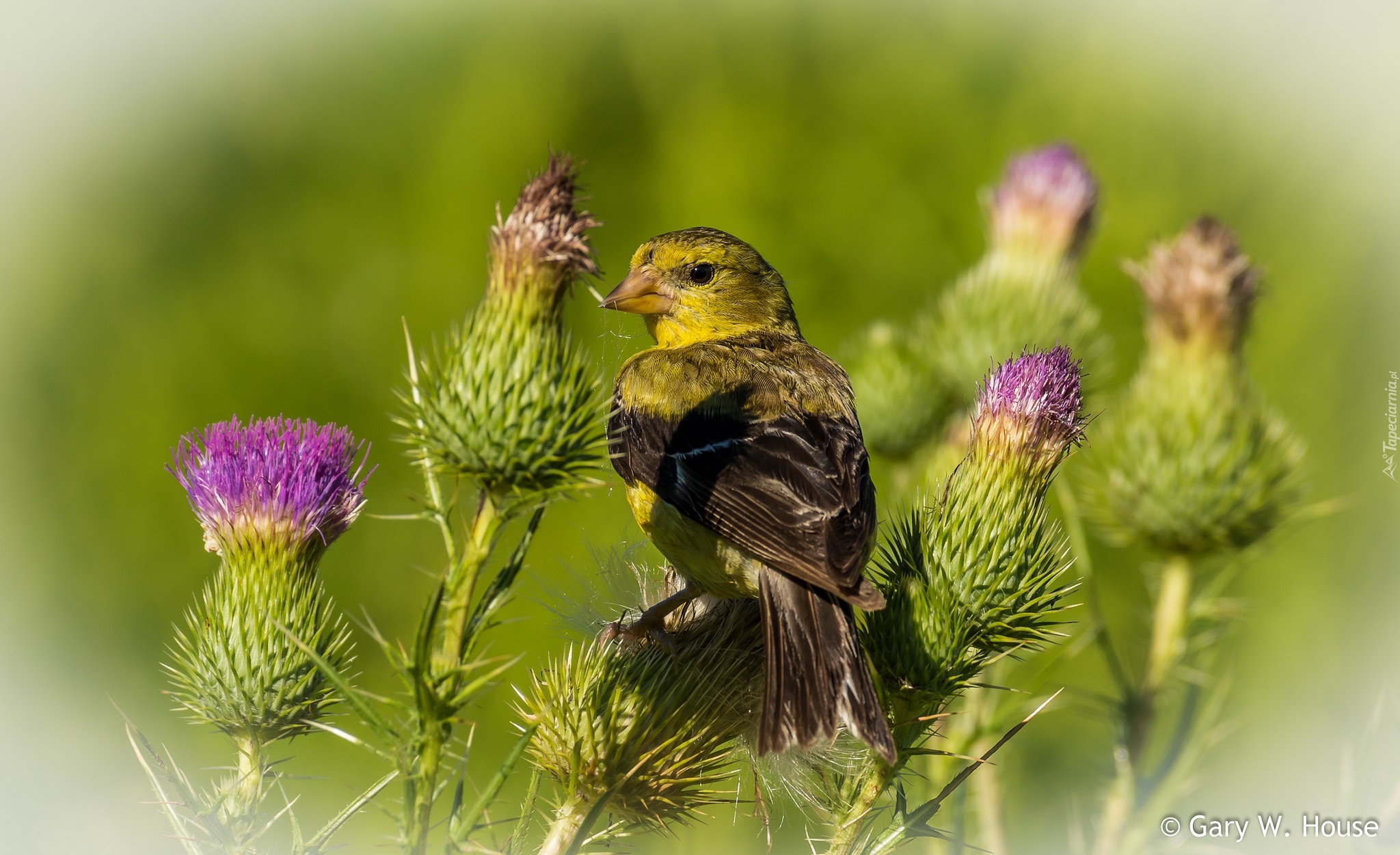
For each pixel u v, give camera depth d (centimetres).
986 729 796
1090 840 1040
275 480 627
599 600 752
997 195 1227
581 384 593
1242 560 962
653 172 1689
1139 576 1327
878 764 607
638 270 914
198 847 568
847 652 632
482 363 571
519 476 570
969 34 1750
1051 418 649
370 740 1112
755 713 683
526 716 673
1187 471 943
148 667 1334
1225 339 995
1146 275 1040
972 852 826
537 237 586
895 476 1132
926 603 643
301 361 1547
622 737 656
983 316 1155
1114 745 853
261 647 604
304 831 952
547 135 1686
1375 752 804
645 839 903
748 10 1745
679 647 697
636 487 763
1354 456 1442
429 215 1652
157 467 1462
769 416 740
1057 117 1692
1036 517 657
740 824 920
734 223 1608
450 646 534
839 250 1609
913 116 1692
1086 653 1258
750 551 681
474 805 500
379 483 1440
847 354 1172
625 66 1731
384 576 1386
